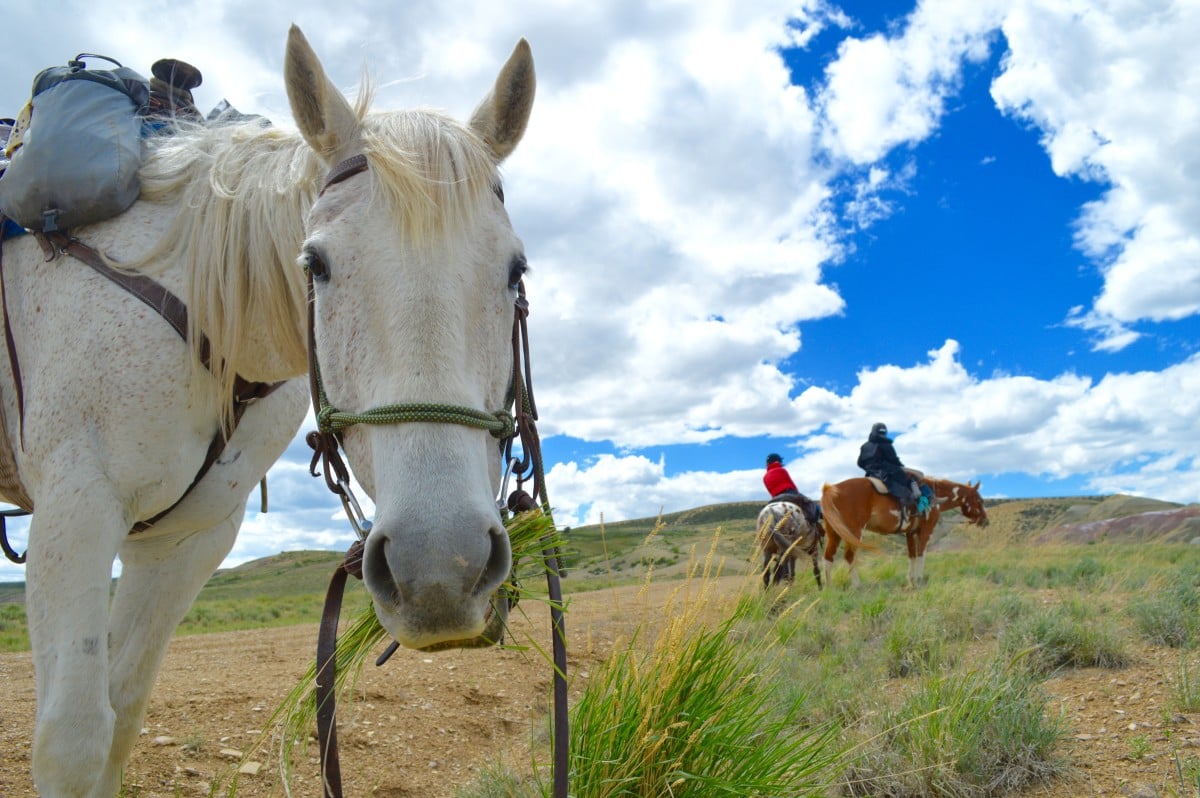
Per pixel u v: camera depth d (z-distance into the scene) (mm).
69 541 2449
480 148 2354
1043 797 3211
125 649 2975
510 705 5367
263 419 3148
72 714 2271
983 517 13438
